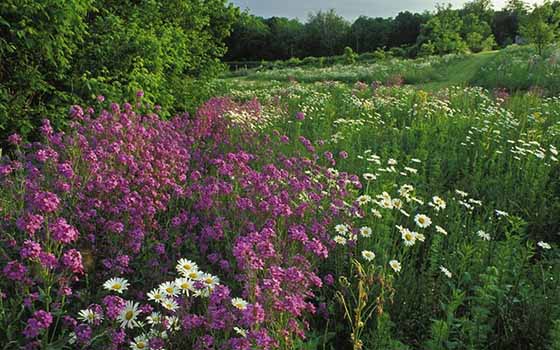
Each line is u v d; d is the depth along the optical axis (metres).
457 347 3.29
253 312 2.48
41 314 2.69
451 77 28.83
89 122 6.03
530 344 3.40
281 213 3.96
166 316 2.74
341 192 4.81
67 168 3.99
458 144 8.70
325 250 3.55
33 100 7.32
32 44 6.45
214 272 3.92
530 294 3.75
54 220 3.48
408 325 3.51
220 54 14.87
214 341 2.66
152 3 10.41
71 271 3.28
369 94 16.77
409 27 84.12
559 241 5.30
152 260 3.64
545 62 24.30
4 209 3.82
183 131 7.94
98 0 8.91
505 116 10.36
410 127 10.31
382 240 4.29
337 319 3.61
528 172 6.75
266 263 3.29
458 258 4.35
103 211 4.30
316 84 21.52
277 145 7.67
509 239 4.26
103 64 8.05
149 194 4.57
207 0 14.50
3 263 3.34
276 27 85.31
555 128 9.16
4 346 2.81
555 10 34.84
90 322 2.81
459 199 5.94
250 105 12.55
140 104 7.68
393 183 5.63
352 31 85.19
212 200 4.38
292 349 2.74
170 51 10.77
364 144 8.92
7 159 5.11
